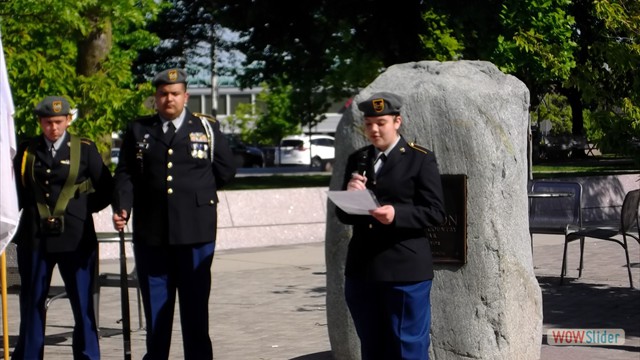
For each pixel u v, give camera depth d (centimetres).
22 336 760
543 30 2223
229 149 725
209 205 712
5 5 1488
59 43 1554
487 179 720
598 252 1470
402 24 2677
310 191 1695
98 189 770
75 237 755
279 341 892
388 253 584
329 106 4538
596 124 1121
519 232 745
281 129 5903
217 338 911
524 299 747
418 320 589
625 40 1157
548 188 1262
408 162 589
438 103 730
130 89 1673
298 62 2955
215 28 3159
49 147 764
